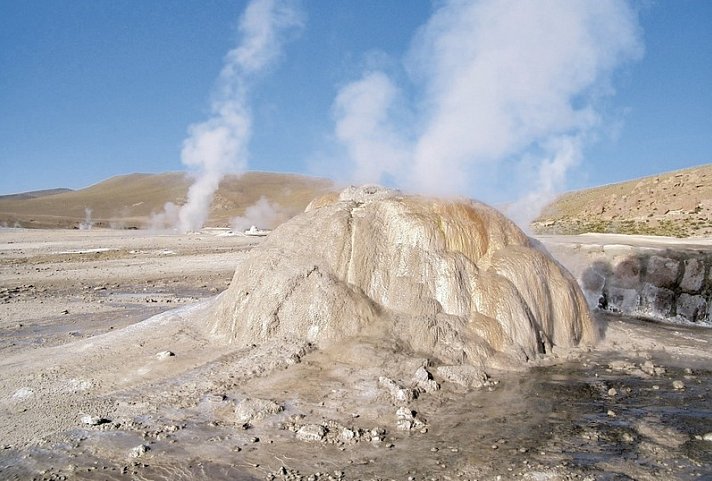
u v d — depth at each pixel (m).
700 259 18.66
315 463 7.89
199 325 14.09
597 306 20.27
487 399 10.18
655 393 10.60
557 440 8.52
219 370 11.19
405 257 13.12
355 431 8.70
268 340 12.41
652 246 21.88
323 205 15.83
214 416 9.45
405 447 8.32
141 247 48.94
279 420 9.23
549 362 12.29
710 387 10.95
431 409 9.70
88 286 27.97
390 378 10.59
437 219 13.56
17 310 21.03
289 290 12.82
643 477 7.36
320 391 10.24
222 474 7.65
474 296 12.73
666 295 19.02
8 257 41.31
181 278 30.16
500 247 13.66
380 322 12.41
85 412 9.77
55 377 11.46
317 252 13.45
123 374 11.41
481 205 14.44
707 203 40.44
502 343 12.13
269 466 7.84
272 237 14.33
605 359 12.73
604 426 9.05
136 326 15.02
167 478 7.58
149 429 9.04
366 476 7.48
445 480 7.34
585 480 7.23
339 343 12.03
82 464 8.02
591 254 21.58
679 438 8.59
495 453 8.10
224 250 44.69
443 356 11.59
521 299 12.73
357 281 13.06
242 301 13.19
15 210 125.81
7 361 13.16
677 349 13.72
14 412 9.90
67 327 17.80
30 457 8.25
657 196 45.53
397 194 15.08
